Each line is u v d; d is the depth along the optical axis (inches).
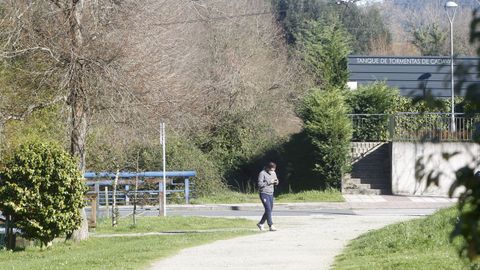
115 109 1032.2
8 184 958.4
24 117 1056.2
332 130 1859.0
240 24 2500.0
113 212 1280.8
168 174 1862.7
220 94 2166.6
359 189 1884.8
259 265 717.9
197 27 2341.3
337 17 2815.0
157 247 929.5
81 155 1063.0
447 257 652.1
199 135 2095.2
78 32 997.8
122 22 1028.5
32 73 1000.2
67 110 1041.5
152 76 1058.7
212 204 1798.7
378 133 1952.5
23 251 980.6
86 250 965.8
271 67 2519.7
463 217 213.0
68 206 984.3
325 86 2012.8
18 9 985.5
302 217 1435.8
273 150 2082.9
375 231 978.1
